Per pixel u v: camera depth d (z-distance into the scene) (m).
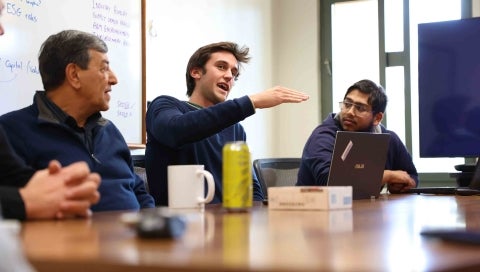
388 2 4.71
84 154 1.80
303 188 1.38
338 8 4.89
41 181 1.15
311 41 4.91
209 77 2.54
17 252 0.53
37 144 1.72
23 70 2.56
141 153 3.22
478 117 2.41
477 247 0.72
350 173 2.04
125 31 3.14
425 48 2.48
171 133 2.11
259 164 3.06
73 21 2.81
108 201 1.78
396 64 4.68
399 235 0.85
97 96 1.89
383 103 2.95
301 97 2.10
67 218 1.16
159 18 3.47
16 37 2.52
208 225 1.00
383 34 4.71
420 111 2.50
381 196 2.28
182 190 1.53
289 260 0.59
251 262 0.58
